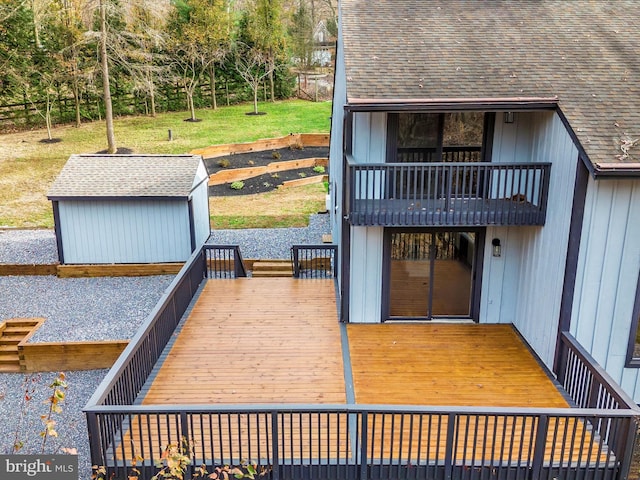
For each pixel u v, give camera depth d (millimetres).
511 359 9438
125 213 15000
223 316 11102
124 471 6465
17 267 15164
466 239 10547
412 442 7168
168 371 8945
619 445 6523
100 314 12781
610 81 9328
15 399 10188
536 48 10320
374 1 11750
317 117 34938
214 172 24156
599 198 7875
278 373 8938
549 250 9008
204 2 33219
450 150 10266
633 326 8484
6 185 22016
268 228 18344
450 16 11336
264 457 6867
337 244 13062
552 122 9000
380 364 9258
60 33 27719
